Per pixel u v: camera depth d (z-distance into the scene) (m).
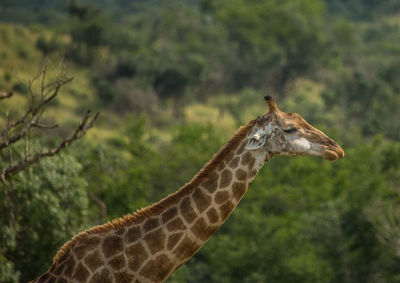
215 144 62.41
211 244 43.56
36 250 22.19
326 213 47.16
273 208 54.59
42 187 22.72
